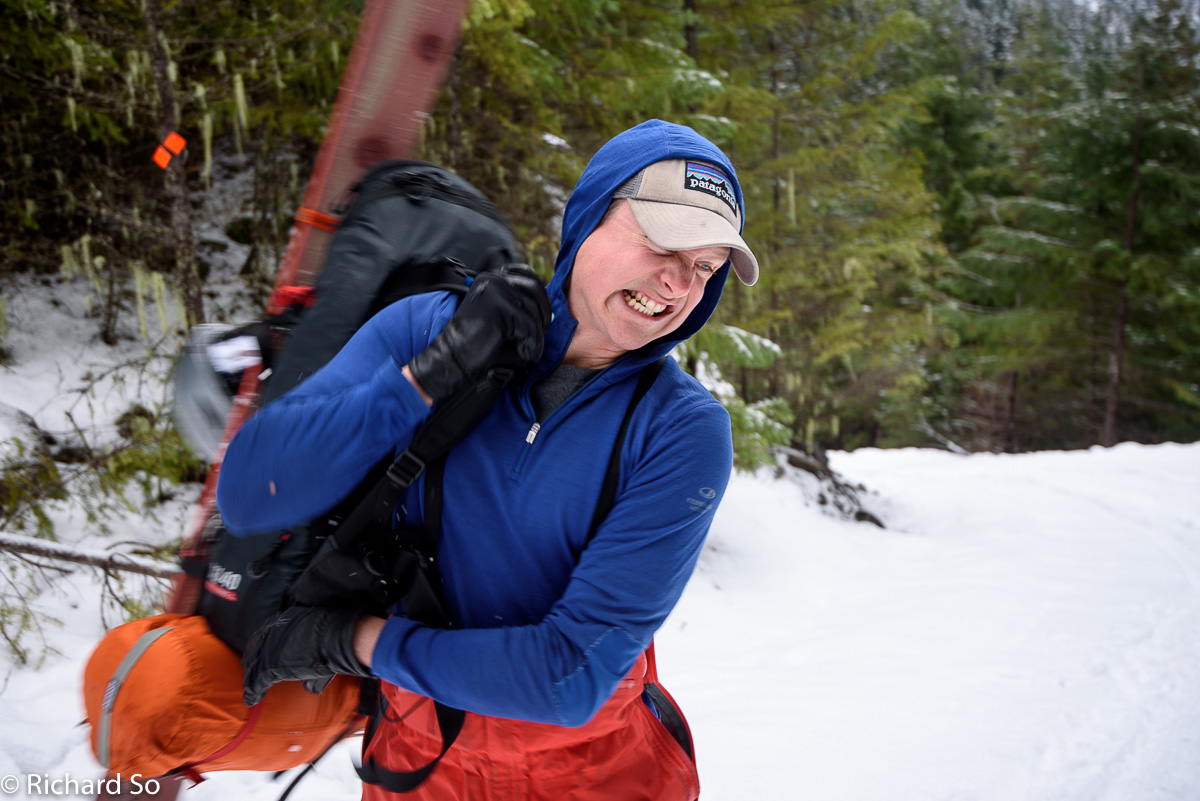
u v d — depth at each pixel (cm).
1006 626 570
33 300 603
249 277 683
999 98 2289
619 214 103
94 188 584
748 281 110
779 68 1049
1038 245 1870
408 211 129
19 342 565
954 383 2194
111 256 593
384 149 141
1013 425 2123
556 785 118
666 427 108
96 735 126
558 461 106
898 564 804
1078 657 505
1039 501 1018
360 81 139
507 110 641
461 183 139
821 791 339
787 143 1001
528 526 107
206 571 135
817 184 970
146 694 121
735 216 106
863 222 1038
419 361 98
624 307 104
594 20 613
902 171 1034
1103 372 1973
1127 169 1852
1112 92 1881
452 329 98
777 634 588
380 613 110
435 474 107
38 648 377
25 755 297
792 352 1038
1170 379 1902
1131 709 425
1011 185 2292
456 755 118
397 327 110
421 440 104
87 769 298
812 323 1084
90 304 580
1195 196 1758
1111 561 742
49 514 455
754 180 880
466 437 108
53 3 488
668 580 107
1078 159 1886
